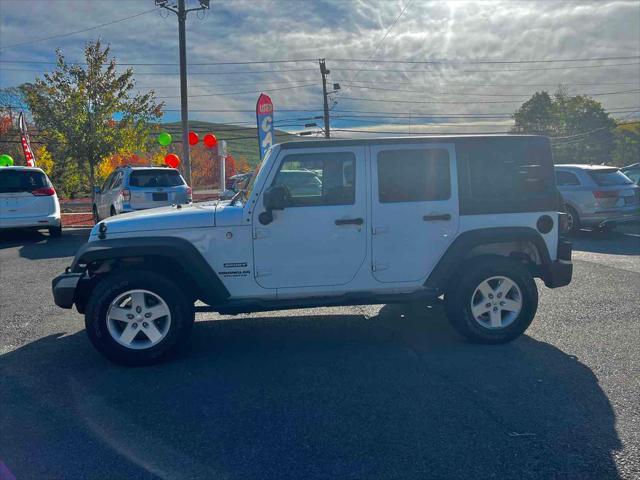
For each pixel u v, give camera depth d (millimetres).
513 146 5660
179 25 21516
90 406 4398
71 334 6336
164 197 13797
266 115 14422
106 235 5305
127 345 5219
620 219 12805
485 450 3629
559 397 4406
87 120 21141
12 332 6430
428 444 3715
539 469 3410
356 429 3938
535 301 5617
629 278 8609
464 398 4410
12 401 4520
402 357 5367
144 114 22297
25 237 14961
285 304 5457
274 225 5387
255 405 4359
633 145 70688
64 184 38281
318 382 4789
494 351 5492
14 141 43000
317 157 5453
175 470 3467
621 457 3529
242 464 3520
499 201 5621
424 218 5527
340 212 5445
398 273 5562
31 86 21047
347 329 6312
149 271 5266
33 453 3691
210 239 5352
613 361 5164
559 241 5762
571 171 13289
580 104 77938
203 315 7051
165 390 4688
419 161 5539
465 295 5570
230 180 19062
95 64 21078
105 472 3455
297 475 3387
